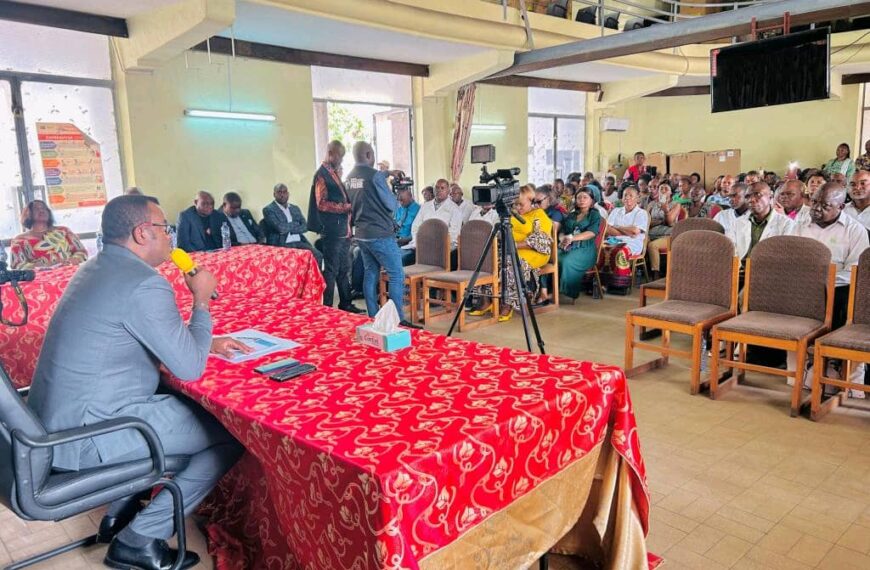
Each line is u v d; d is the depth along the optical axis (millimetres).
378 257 4516
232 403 1562
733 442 2732
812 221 3512
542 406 1473
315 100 7270
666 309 3459
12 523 2270
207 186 6207
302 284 3881
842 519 2121
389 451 1247
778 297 3271
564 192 7766
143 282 1672
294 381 1713
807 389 3355
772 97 5594
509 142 9594
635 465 1695
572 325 4906
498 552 1417
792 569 1863
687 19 6027
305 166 7016
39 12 4723
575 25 7934
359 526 1208
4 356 2832
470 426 1357
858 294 2984
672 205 6789
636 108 12195
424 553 1232
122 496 1646
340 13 5262
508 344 4387
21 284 2836
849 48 8664
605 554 1809
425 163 8383
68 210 5414
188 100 5969
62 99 5305
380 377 1718
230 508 2166
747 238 4031
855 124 10703
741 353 3477
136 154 5672
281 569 1811
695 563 1897
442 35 6129
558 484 1556
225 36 5984
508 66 7191
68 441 1490
